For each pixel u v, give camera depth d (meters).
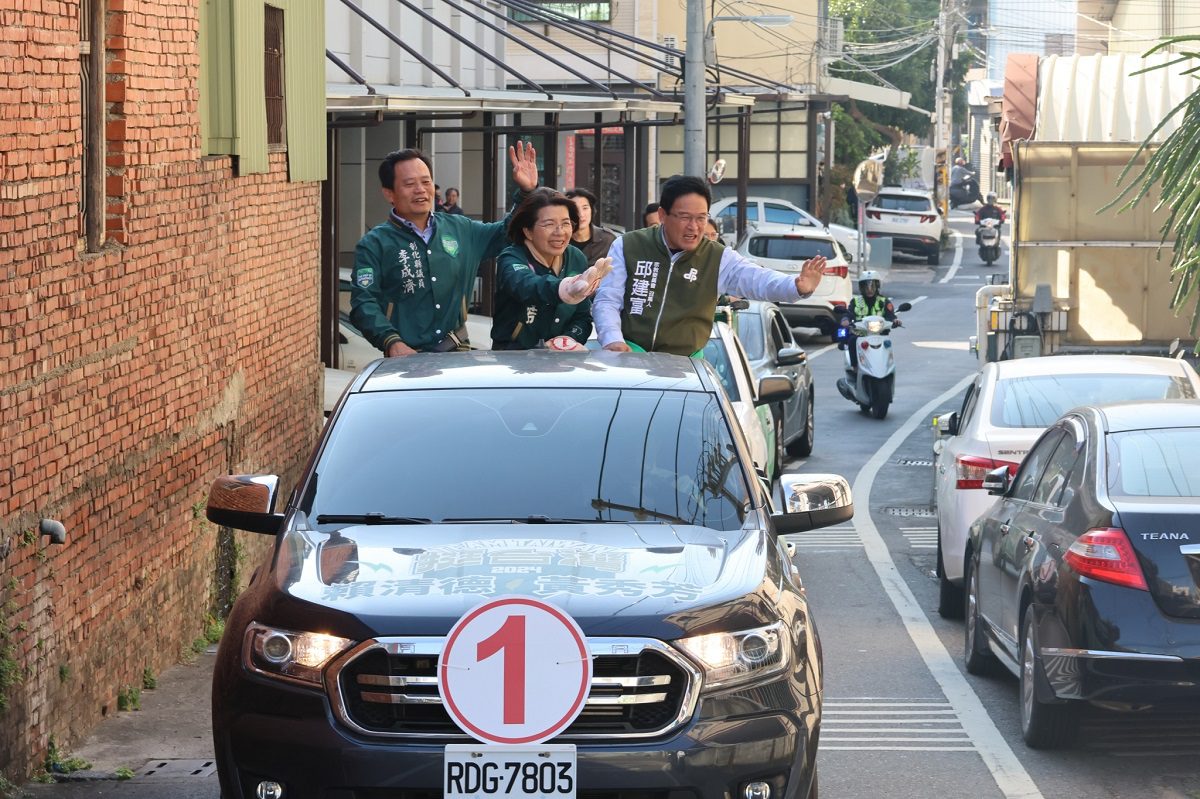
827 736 11.69
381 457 8.80
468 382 9.41
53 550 10.75
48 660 10.66
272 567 8.00
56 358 10.80
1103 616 10.38
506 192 49.62
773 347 25.88
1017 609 11.76
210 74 14.56
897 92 75.44
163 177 13.09
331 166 24.42
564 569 7.66
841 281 46.50
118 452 12.08
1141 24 55.75
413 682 7.16
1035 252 25.20
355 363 25.19
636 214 47.88
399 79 36.03
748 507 8.66
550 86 52.25
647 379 9.50
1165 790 10.27
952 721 12.09
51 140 10.68
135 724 11.84
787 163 73.19
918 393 37.12
